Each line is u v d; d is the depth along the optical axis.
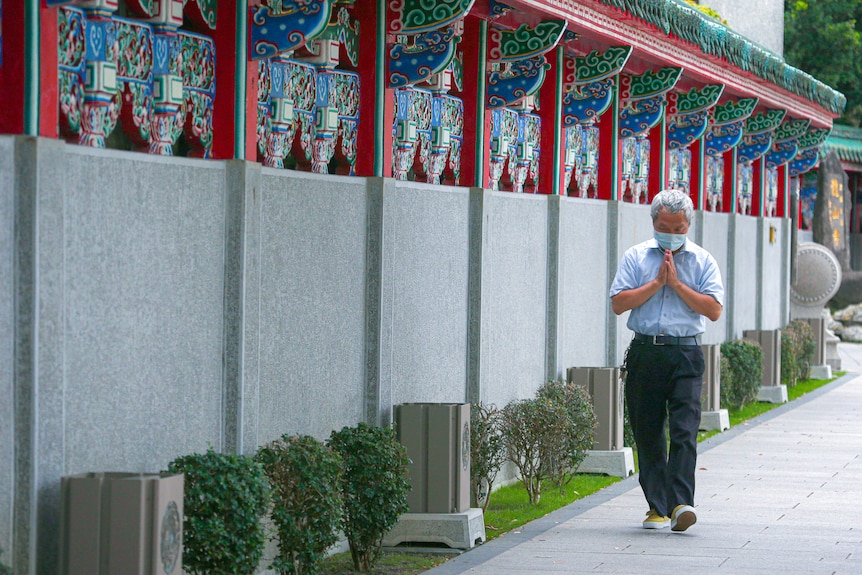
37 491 7.88
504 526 13.22
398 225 12.80
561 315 17.03
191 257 9.59
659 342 12.76
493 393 15.16
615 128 18.94
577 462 15.09
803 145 28.97
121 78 9.05
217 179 9.89
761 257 27.89
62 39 8.30
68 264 8.27
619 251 19.34
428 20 12.02
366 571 11.23
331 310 11.69
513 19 14.13
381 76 12.26
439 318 13.77
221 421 10.04
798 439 20.06
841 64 52.53
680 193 12.71
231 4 10.07
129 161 8.85
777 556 11.73
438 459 12.02
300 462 10.13
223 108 10.09
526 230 16.11
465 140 14.51
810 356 29.56
